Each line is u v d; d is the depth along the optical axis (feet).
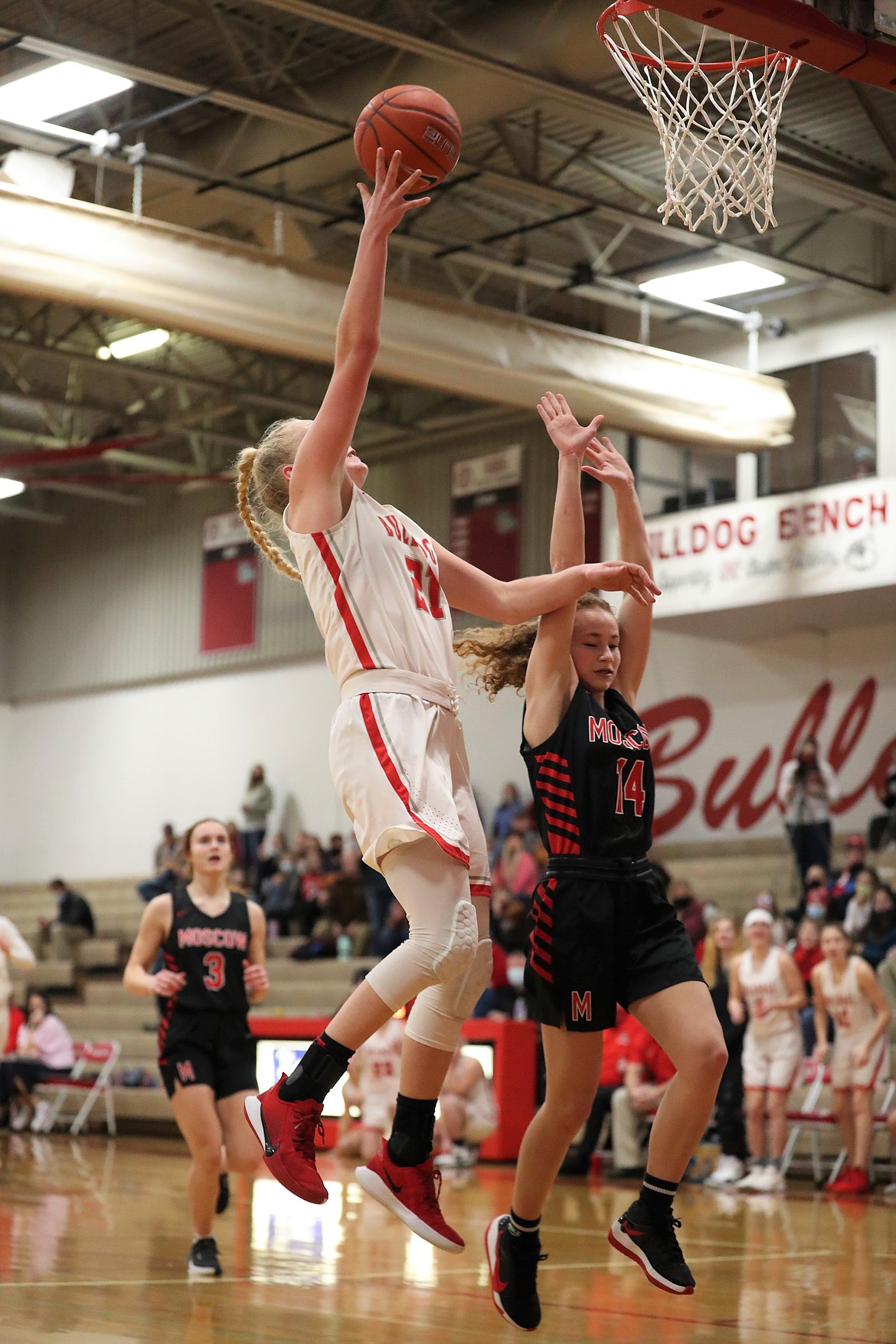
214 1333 24.84
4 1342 23.06
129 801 136.98
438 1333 25.63
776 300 89.04
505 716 108.27
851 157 73.26
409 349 66.33
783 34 31.99
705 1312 28.78
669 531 88.94
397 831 17.35
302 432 19.99
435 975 17.54
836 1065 57.88
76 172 78.07
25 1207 44.88
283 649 124.67
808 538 82.48
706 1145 65.36
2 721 148.36
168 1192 50.88
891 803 85.71
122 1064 93.35
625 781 21.21
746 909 90.17
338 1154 66.23
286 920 107.04
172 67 64.75
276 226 79.00
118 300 59.16
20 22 65.21
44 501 146.41
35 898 138.21
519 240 87.66
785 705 96.32
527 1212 21.93
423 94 19.54
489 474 111.24
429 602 18.93
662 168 77.10
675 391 73.87
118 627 138.41
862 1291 31.81
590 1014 20.72
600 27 36.35
